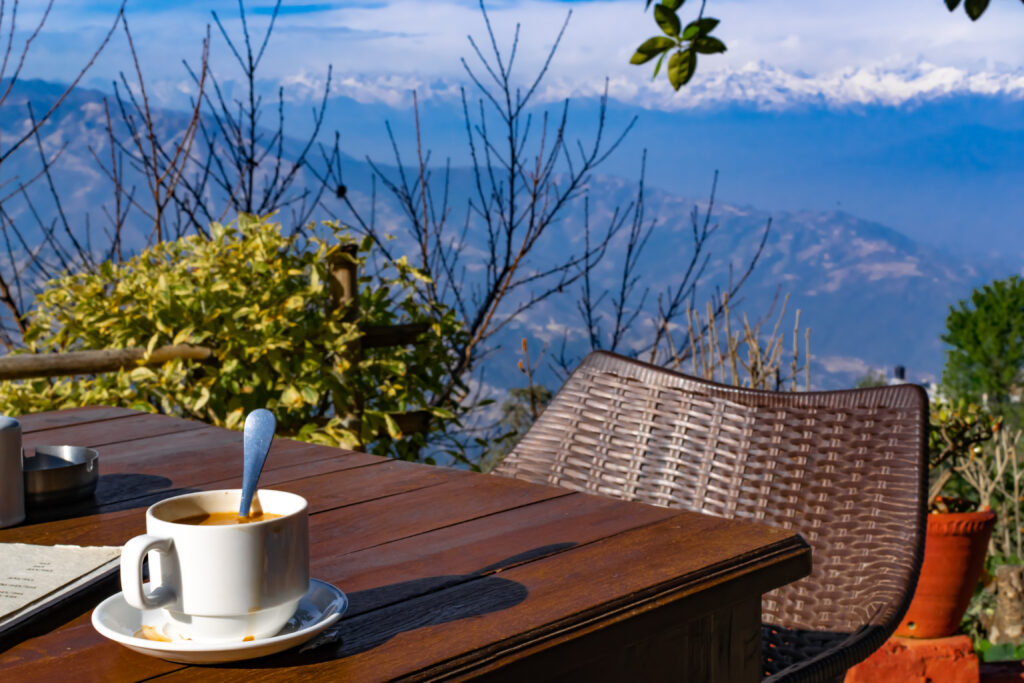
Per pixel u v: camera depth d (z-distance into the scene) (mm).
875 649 1124
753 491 1430
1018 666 2424
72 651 626
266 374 2709
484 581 748
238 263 2746
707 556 795
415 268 2920
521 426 3332
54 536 910
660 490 1518
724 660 792
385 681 565
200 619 579
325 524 937
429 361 2996
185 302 2658
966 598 2236
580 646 654
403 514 963
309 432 2715
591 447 1605
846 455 1368
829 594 1276
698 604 738
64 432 1460
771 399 1479
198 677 574
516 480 1098
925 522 1259
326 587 681
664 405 1573
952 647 2205
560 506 976
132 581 554
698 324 3064
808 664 1055
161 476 1159
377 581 758
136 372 2578
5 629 652
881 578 1239
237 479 1134
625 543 837
